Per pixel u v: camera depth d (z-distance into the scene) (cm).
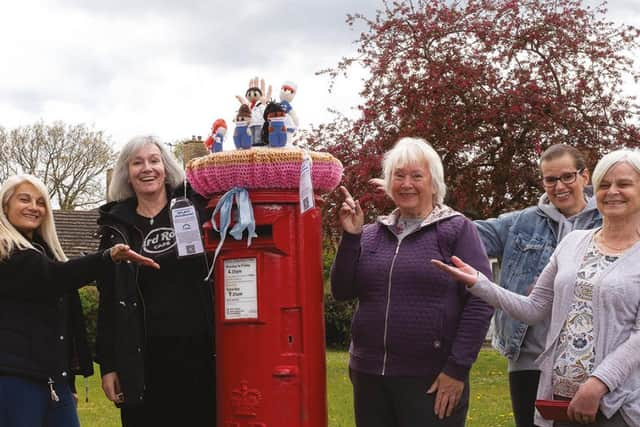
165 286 383
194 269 384
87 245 2170
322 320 368
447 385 340
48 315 378
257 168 341
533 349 395
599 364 303
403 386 345
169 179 407
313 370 354
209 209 372
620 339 303
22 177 394
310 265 357
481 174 1131
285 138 356
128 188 407
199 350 383
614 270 309
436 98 1120
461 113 1116
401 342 346
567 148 405
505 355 407
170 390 382
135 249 388
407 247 356
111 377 384
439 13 1159
